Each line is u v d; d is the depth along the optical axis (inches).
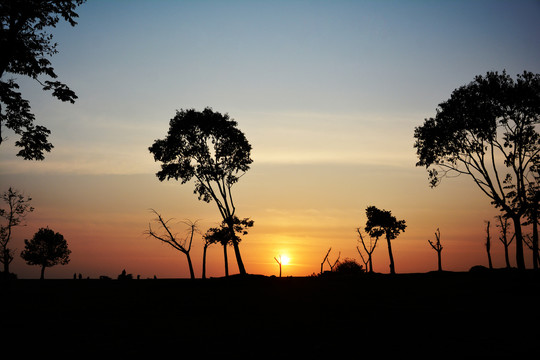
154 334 764.0
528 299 1037.8
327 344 668.1
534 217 1501.0
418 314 898.1
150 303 1162.6
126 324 858.1
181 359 601.0
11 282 1686.8
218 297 1283.2
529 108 1465.3
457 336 692.7
